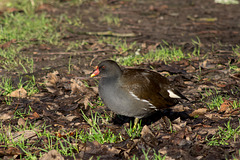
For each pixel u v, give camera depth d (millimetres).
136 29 18078
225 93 10484
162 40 16047
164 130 8594
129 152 7609
